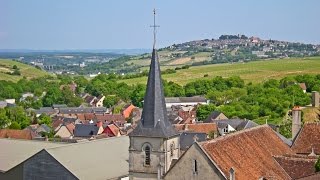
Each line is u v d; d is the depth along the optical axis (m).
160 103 74.31
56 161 92.38
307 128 85.06
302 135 84.31
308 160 70.62
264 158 71.06
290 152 78.69
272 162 71.62
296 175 69.62
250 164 67.38
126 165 100.62
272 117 191.75
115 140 109.19
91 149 101.62
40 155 94.25
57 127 197.50
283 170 71.00
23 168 96.75
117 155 103.50
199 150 63.62
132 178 74.56
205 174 63.34
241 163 66.25
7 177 102.75
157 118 73.50
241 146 69.62
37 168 94.69
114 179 94.44
